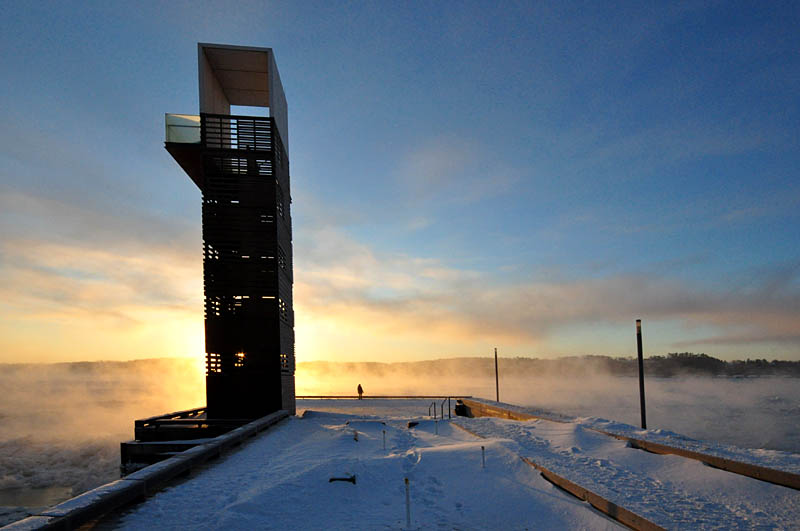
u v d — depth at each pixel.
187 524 8.23
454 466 12.27
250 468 12.75
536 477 11.22
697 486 10.66
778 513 8.80
